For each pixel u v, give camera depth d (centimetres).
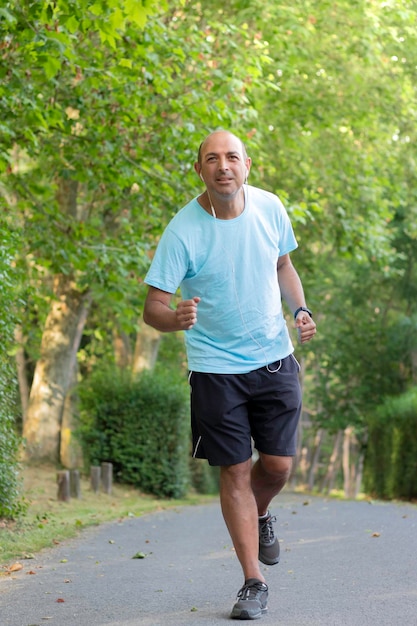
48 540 998
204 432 582
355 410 3291
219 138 564
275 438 590
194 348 586
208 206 575
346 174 2414
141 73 1538
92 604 629
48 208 1812
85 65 1419
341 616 571
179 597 651
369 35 2075
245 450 580
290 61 2072
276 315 589
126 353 3027
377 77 2306
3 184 1725
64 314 2173
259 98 2205
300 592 663
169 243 569
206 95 1645
